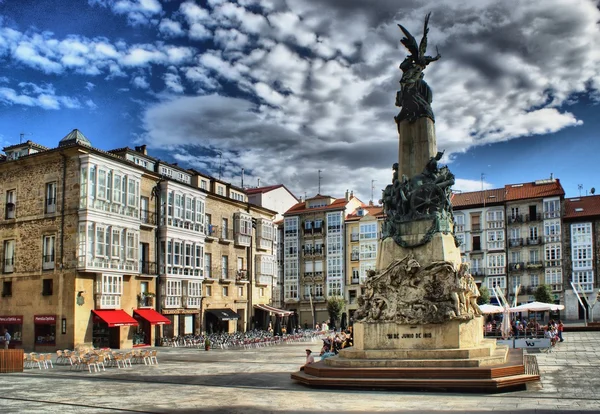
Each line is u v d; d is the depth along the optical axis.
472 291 22.78
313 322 74.62
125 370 28.27
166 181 49.47
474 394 17.73
